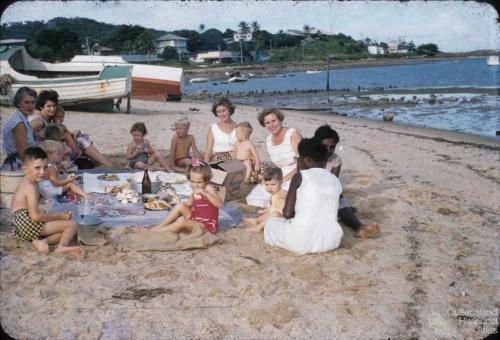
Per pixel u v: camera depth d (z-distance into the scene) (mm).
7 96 16797
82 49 50094
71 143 7602
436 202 6695
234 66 97062
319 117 19344
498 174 8484
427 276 4340
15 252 4719
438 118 18844
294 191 4883
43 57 43500
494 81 41594
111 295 3920
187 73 88812
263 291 4020
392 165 9242
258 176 7363
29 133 6414
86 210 5707
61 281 4145
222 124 7484
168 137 12203
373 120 18391
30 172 4754
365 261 4672
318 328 3480
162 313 3650
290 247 4836
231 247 4992
